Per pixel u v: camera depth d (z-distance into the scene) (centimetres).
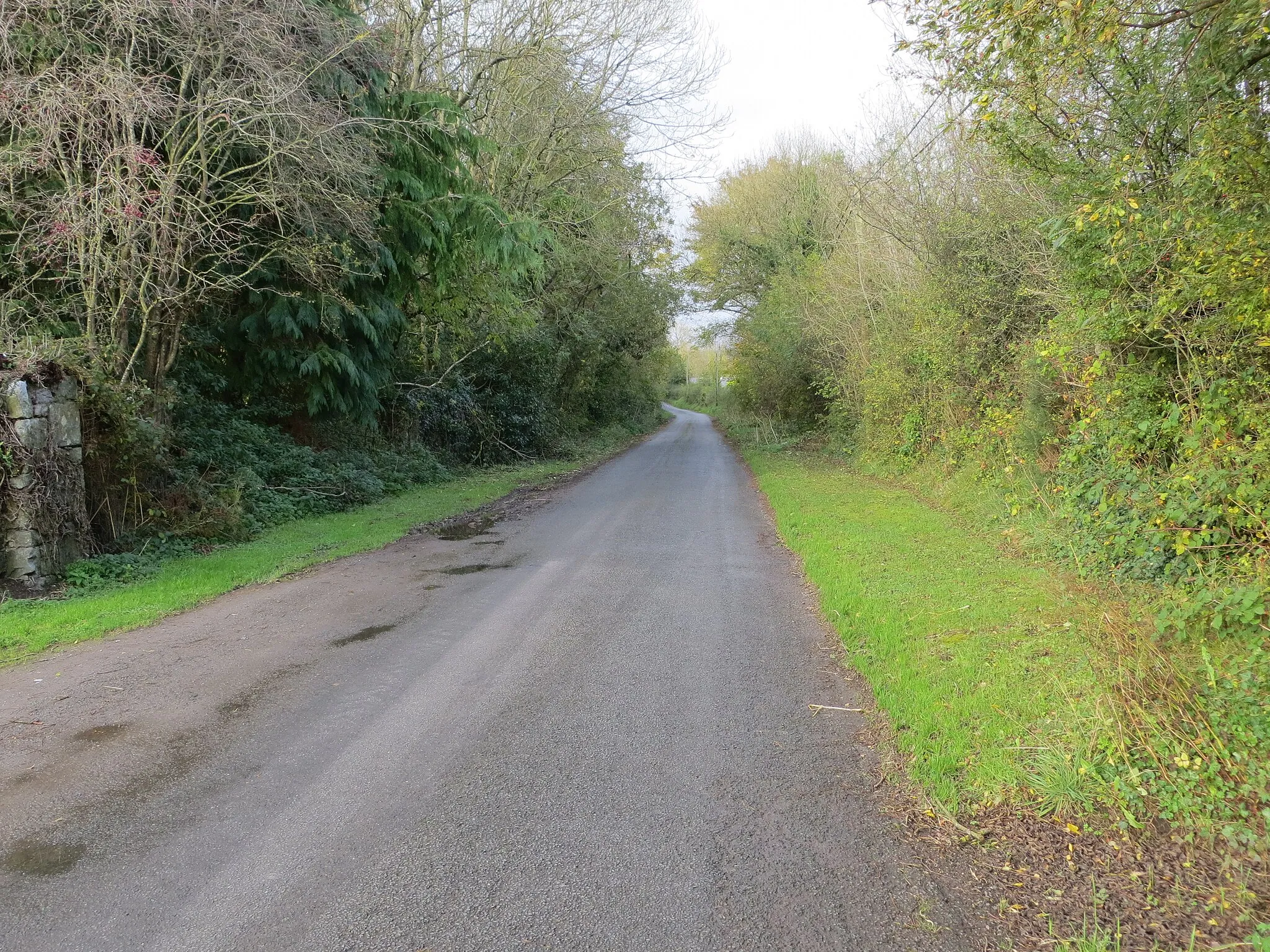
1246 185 459
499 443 2239
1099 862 288
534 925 261
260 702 462
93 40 900
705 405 8088
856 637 560
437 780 365
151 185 948
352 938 255
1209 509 498
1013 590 642
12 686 493
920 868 291
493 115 1983
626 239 2714
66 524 800
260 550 943
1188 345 575
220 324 1285
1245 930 246
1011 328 1184
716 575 799
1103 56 538
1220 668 395
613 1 1948
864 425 1902
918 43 532
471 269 1698
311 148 1034
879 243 1695
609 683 489
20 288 944
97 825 327
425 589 746
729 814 331
